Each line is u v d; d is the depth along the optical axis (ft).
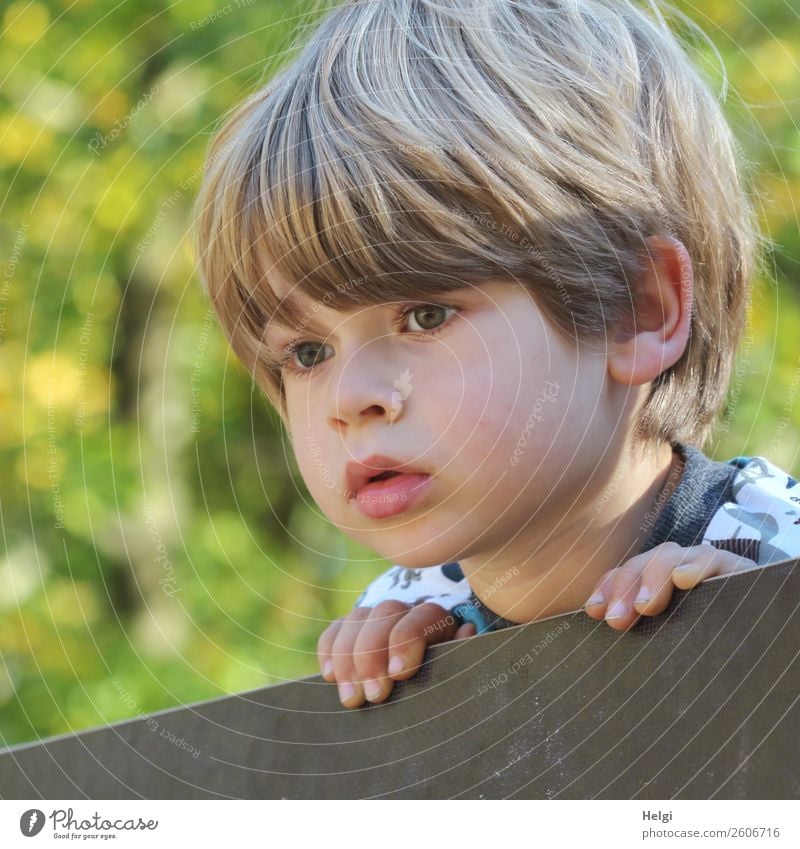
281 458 11.43
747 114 8.66
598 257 3.88
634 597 3.08
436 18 4.19
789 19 10.20
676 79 4.59
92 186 11.00
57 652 11.32
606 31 4.40
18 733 11.12
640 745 2.98
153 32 11.03
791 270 9.95
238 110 4.63
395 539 3.73
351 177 3.76
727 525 4.13
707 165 4.58
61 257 11.16
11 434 11.01
